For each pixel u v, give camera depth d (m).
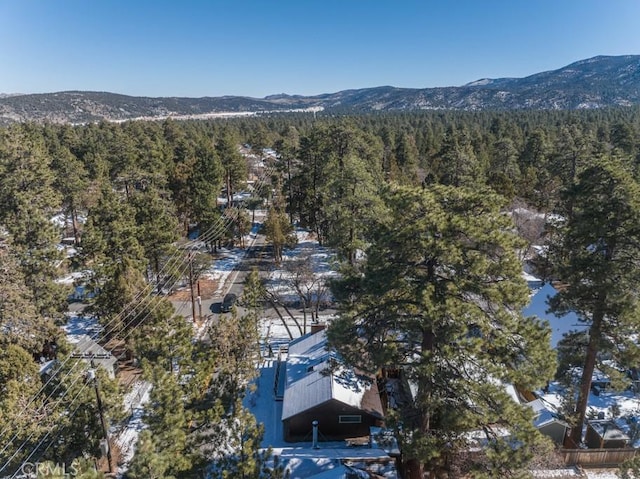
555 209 37.72
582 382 19.38
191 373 18.50
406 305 14.06
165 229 37.69
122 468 18.44
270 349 29.16
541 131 67.12
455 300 12.68
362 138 52.25
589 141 48.34
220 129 109.62
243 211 53.88
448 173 48.12
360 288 15.59
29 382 17.56
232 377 19.44
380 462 17.25
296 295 38.06
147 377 15.07
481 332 13.38
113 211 33.94
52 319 26.80
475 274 12.88
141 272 32.16
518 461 12.26
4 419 14.85
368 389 22.20
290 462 17.31
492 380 13.78
